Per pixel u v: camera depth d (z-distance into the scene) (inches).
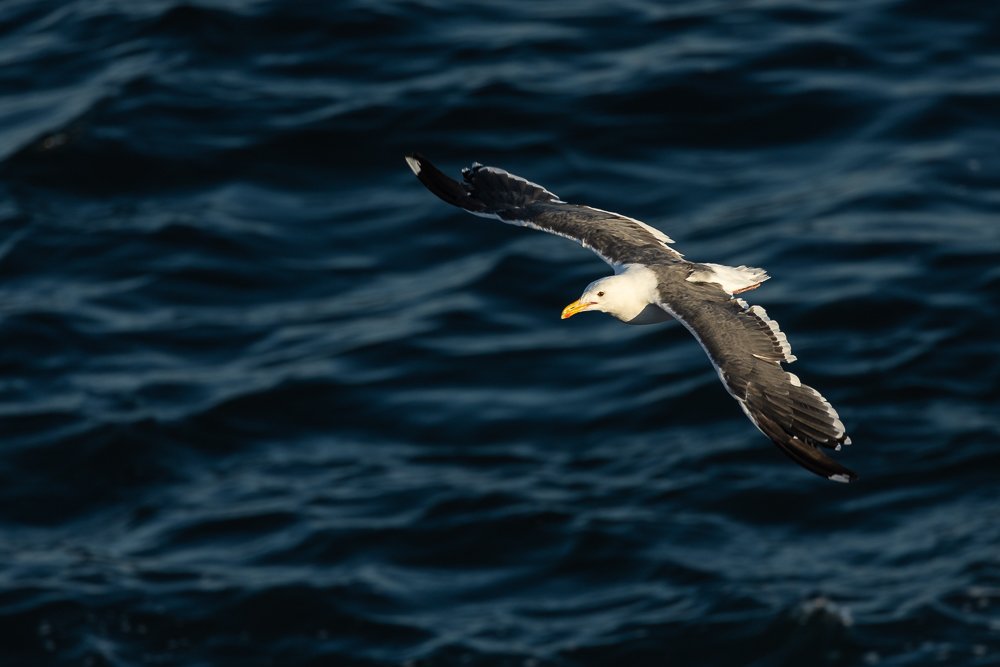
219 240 1221.7
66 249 1224.2
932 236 1189.1
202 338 1142.3
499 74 1375.5
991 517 963.3
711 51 1395.2
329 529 976.3
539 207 698.8
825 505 983.0
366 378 1097.4
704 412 1056.8
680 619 904.9
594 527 968.3
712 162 1284.4
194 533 983.6
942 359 1083.9
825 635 887.1
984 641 879.7
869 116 1320.1
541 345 1122.0
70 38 1465.3
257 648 903.7
